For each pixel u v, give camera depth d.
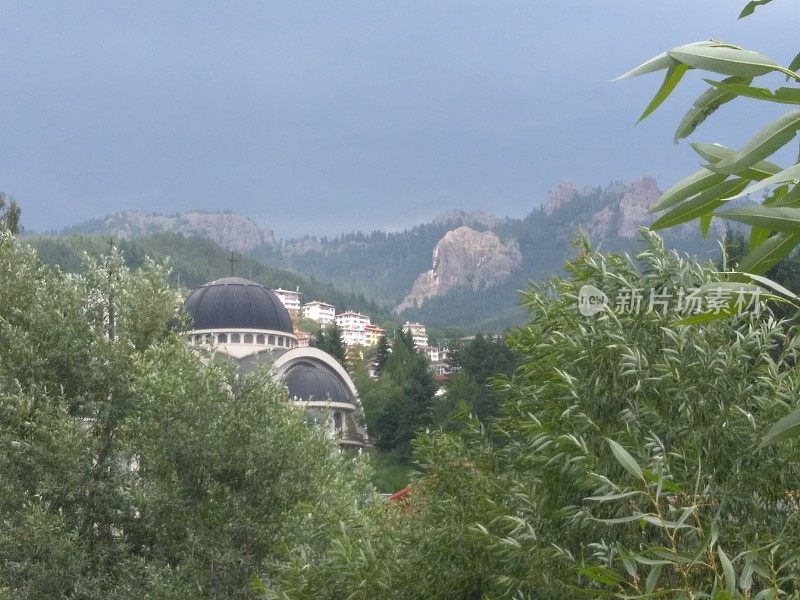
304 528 16.09
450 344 103.62
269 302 79.50
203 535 16.73
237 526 16.59
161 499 16.73
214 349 18.91
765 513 6.87
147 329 19.83
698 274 7.29
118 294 19.75
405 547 9.33
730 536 6.53
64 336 18.44
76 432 17.25
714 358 6.93
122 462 18.38
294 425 18.22
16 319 19.03
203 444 17.06
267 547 16.58
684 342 7.07
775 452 6.82
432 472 9.37
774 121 2.81
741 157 2.83
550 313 8.28
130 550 17.64
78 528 17.14
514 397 9.26
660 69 2.96
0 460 17.00
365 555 9.03
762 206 2.88
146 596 15.95
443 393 84.69
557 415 7.60
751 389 7.07
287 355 72.50
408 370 98.94
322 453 18.44
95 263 20.14
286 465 17.64
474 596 8.88
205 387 17.58
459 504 8.95
